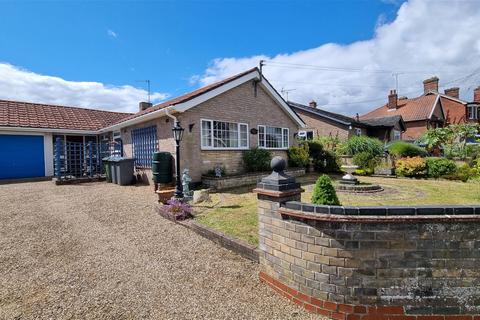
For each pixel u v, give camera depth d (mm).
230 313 2725
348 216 2516
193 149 9477
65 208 7102
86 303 2902
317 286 2701
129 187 10602
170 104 9625
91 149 13898
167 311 2766
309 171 15258
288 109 13656
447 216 2420
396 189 9047
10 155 13633
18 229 5363
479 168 10305
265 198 3232
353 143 15438
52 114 16281
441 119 26891
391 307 2510
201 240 4715
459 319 2465
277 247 3084
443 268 2469
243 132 11531
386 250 2504
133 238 4863
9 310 2764
